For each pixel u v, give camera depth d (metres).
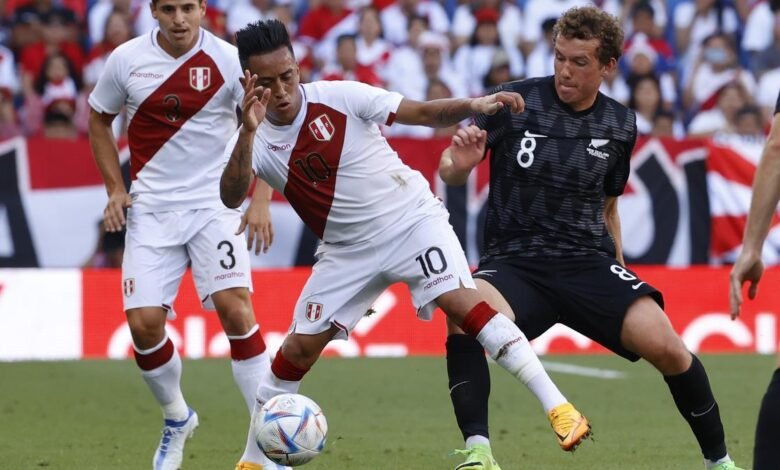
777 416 14.62
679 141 43.72
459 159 19.28
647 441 26.45
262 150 19.52
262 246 23.03
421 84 53.94
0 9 53.69
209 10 54.41
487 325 18.70
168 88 22.50
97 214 42.00
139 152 22.83
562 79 20.02
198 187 22.72
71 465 23.62
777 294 43.19
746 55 58.38
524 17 56.91
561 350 43.38
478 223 42.53
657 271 43.16
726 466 20.36
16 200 41.34
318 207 19.66
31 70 52.69
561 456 24.50
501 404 32.41
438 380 36.62
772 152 15.64
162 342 22.27
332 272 19.81
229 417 30.30
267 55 18.44
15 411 31.25
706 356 42.00
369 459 24.23
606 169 20.47
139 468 23.30
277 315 41.31
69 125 51.16
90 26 55.16
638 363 40.69
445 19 56.84
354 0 56.75
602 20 19.80
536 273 20.33
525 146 20.39
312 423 18.70
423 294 19.30
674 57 58.03
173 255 22.67
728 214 43.78
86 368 38.94
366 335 42.44
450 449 25.53
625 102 54.16
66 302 41.16
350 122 19.33
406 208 19.53
